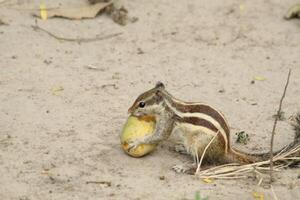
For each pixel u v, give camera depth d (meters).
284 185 10.96
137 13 17.25
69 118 12.83
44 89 13.91
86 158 11.52
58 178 10.91
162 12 17.39
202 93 14.07
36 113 12.95
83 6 17.22
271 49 16.08
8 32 16.08
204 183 10.94
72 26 16.56
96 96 13.71
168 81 14.53
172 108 11.33
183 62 15.37
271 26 17.02
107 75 14.63
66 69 14.77
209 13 17.47
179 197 10.50
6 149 11.71
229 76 14.85
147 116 11.44
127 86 14.21
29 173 11.04
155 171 11.23
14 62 14.92
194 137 11.23
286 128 12.77
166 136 11.47
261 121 13.02
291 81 14.70
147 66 15.12
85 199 10.38
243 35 16.61
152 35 16.45
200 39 16.38
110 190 10.63
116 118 12.90
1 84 14.02
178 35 16.52
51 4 17.22
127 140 11.43
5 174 10.99
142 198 10.45
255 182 11.05
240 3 17.95
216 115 11.24
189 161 11.61
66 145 11.90
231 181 11.05
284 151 11.52
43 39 15.92
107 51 15.66
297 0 18.09
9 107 13.14
